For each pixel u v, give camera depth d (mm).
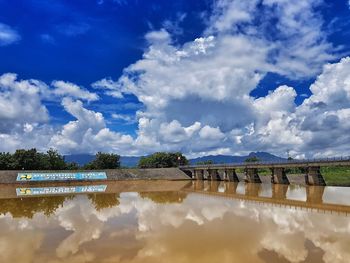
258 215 40000
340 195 60219
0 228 35156
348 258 22750
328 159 73750
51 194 75250
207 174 128375
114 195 71438
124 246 26953
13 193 78438
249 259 23219
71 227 34844
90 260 23484
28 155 117875
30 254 25078
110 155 139375
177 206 50406
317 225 33312
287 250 25062
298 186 81688
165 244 27438
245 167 101062
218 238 29062
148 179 120250
